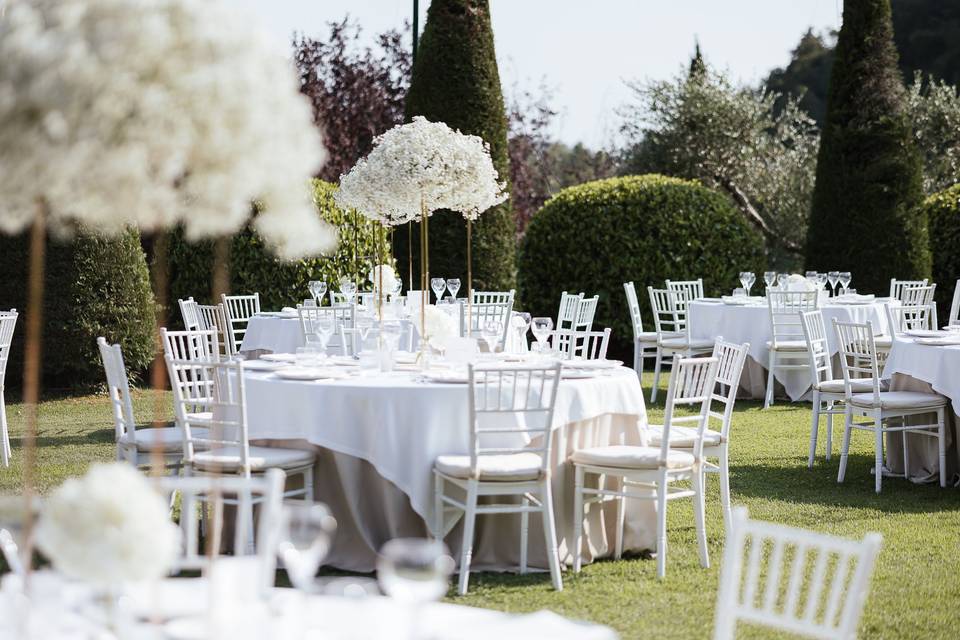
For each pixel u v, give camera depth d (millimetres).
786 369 10898
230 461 4828
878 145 14070
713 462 7758
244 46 2084
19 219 2082
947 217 14930
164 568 1926
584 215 14188
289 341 10117
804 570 5090
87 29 1979
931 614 4426
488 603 4535
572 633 2021
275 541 2574
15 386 11617
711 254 14070
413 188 5969
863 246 14125
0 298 11109
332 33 20719
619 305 14148
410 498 4875
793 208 19250
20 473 7309
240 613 2156
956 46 22547
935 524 5973
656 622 4281
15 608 2113
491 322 9094
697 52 20391
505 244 13320
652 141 19734
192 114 2021
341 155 19766
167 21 2020
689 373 4957
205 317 10000
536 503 5086
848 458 8031
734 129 19500
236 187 2111
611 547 5371
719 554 5363
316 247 2311
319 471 5125
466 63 12922
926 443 7277
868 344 6848
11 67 1939
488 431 4625
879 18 14117
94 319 11266
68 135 1951
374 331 5879
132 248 11516
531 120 23469
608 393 5277
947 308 15008
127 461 5605
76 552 1841
